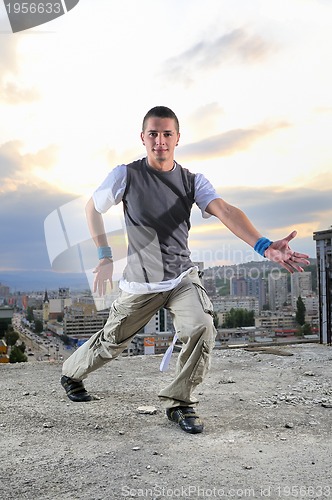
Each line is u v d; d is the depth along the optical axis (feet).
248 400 12.80
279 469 8.30
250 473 8.14
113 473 8.14
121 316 10.97
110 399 12.87
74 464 8.53
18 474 8.11
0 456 8.93
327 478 7.93
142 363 17.71
